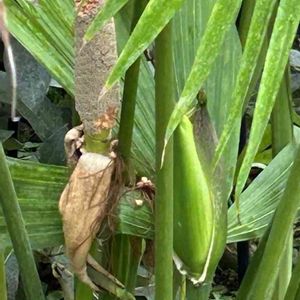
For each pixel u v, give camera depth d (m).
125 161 0.91
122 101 0.89
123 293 0.96
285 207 0.86
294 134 1.21
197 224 0.92
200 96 0.92
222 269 2.15
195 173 0.91
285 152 1.12
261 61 0.98
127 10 1.01
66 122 1.74
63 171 0.99
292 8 0.55
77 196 0.89
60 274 1.38
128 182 0.93
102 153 0.88
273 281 0.90
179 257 0.94
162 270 0.85
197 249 0.93
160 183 0.82
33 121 1.60
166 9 0.55
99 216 0.90
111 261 1.03
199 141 0.92
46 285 1.76
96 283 0.96
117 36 1.01
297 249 1.98
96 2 0.78
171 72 0.76
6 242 1.00
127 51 0.56
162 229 0.84
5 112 1.71
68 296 1.37
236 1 0.56
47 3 0.97
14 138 1.82
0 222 0.99
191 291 0.96
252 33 0.57
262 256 0.93
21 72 1.51
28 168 0.98
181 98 0.58
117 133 0.96
